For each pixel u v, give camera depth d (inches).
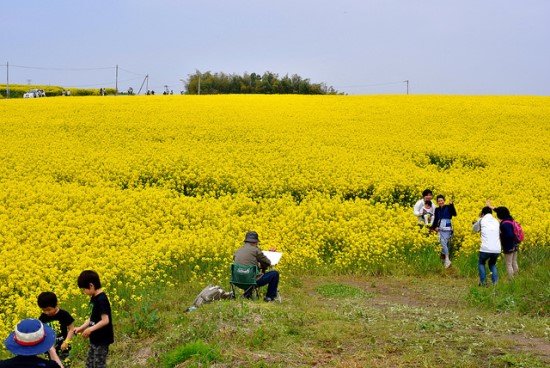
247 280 403.2
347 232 625.9
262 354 284.2
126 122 1327.5
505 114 1493.6
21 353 204.5
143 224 642.2
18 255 525.7
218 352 284.7
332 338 303.6
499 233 491.5
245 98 1855.3
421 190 824.9
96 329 267.4
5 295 465.7
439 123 1380.4
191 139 1167.0
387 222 661.3
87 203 711.1
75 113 1454.2
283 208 728.3
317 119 1414.9
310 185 840.9
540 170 989.8
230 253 554.3
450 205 573.0
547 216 701.9
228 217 685.3
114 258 514.0
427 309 397.4
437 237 613.9
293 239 603.5
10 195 745.6
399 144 1135.6
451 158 1058.7
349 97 1915.6
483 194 813.9
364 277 547.5
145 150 1041.5
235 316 338.3
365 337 306.5
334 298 454.0
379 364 267.3
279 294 448.8
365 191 839.7
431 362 267.0
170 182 864.3
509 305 387.5
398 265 571.5
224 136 1189.1
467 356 274.5
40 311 405.7
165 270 523.5
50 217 646.5
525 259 569.6
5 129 1230.3
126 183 873.5
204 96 1955.0
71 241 583.8
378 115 1485.0
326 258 593.3
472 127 1336.1
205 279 507.5
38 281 470.9
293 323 332.5
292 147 1094.4
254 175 877.2
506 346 289.3
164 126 1280.8
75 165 919.0
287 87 4281.5
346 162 968.9
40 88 3240.7
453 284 518.0
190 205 713.0
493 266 493.7
